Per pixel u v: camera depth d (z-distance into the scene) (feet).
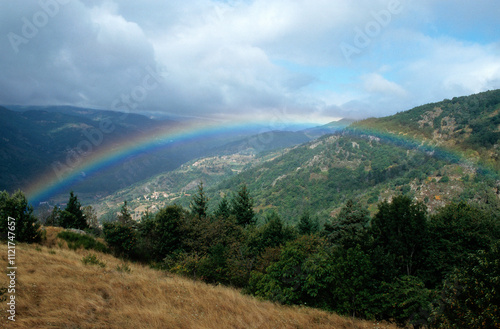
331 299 39.06
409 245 50.49
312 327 30.53
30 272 36.19
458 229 47.67
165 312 29.04
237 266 55.47
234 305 34.83
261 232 75.92
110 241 71.61
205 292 39.17
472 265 25.84
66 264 42.78
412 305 33.12
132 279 39.50
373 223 59.26
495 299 22.72
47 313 25.99
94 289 33.60
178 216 81.15
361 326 32.65
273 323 30.14
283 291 40.34
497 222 52.85
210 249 69.77
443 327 24.80
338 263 37.65
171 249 75.00
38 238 64.03
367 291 35.42
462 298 24.94
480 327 22.31
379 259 38.93
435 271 48.16
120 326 25.17
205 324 27.45
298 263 41.68
